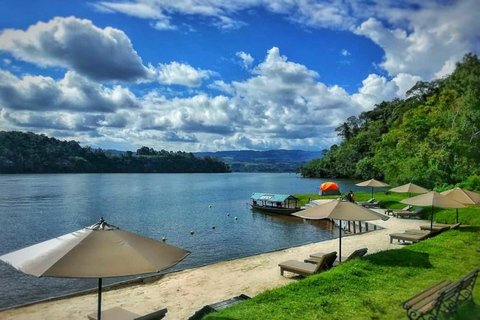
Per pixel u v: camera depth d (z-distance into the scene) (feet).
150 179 496.64
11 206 165.78
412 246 45.80
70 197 212.64
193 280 40.37
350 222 90.22
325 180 382.22
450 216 74.69
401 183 139.33
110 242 19.72
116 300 34.58
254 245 79.87
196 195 229.25
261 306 26.84
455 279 33.19
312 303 27.20
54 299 35.19
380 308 26.35
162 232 98.02
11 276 56.44
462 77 86.89
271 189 271.08
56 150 606.14
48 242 20.63
